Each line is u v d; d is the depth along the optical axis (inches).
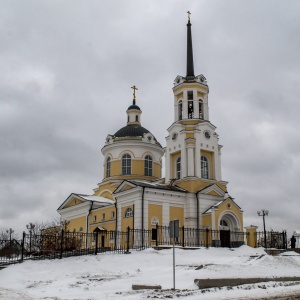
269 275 844.6
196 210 1814.7
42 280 904.3
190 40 2199.8
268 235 1676.9
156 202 1750.7
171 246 1376.7
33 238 1604.3
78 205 2169.0
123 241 1750.7
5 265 1115.3
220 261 1136.8
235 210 1825.8
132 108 2474.2
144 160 2250.2
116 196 1865.2
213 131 1983.3
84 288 765.3
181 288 743.1
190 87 2021.4
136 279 853.2
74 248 1541.6
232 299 603.2
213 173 1942.7
